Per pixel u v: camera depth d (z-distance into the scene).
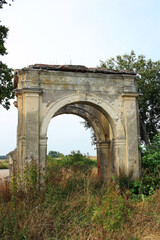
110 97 10.17
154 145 10.44
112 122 10.20
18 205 6.29
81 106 12.19
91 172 13.19
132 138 10.07
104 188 8.84
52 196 6.96
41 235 5.47
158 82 19.08
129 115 10.20
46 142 9.12
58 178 9.14
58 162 19.05
